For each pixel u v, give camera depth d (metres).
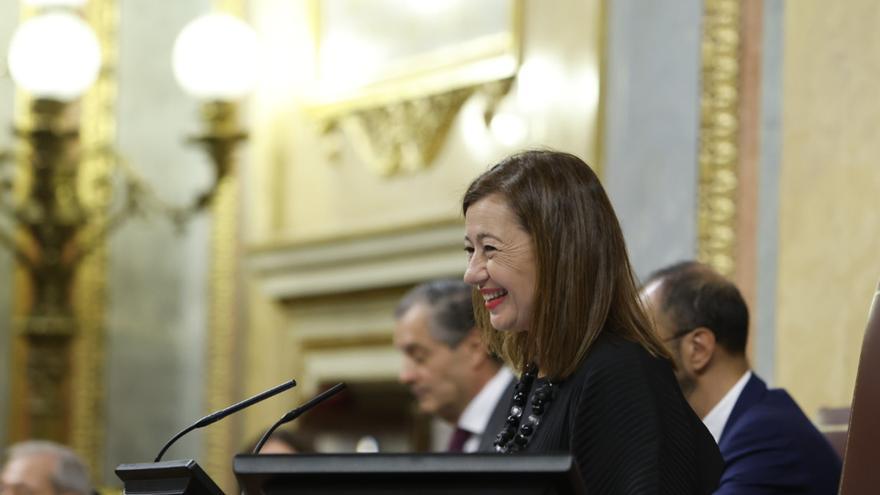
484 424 10.93
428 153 15.92
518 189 6.18
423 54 16.17
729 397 8.46
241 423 18.17
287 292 17.56
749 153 11.21
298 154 17.73
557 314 6.07
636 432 5.80
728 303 8.48
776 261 10.88
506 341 6.57
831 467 8.28
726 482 8.19
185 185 18.83
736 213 11.20
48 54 16.25
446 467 4.89
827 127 10.40
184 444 18.80
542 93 14.40
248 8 18.47
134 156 18.69
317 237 17.05
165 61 18.94
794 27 10.71
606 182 12.34
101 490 17.77
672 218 11.52
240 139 16.88
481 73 15.20
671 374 6.05
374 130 16.66
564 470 4.80
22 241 18.03
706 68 11.44
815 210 10.41
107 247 18.67
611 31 12.48
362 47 17.00
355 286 16.62
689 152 11.45
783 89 10.78
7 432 17.81
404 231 15.92
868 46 10.20
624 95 12.13
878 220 9.98
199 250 18.88
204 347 18.67
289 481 5.00
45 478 11.80
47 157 16.73
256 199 18.16
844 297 10.16
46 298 17.53
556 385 6.14
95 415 18.41
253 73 16.97
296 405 17.58
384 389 17.45
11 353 17.94
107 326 18.59
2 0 17.75
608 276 6.13
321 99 17.34
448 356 10.95
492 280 6.18
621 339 6.07
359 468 4.94
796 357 10.45
